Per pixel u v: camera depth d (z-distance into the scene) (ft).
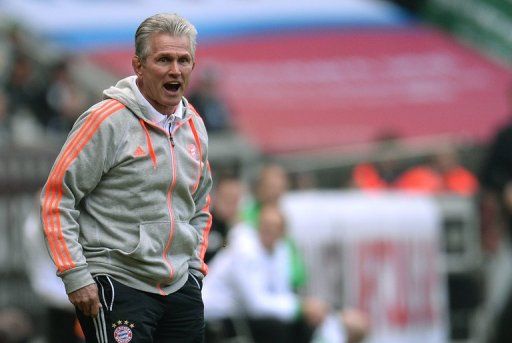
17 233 124.57
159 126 52.24
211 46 234.17
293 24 248.52
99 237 51.85
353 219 124.06
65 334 97.86
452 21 266.36
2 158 126.52
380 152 168.76
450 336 132.46
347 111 216.13
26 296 121.29
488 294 130.93
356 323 106.63
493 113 225.35
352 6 261.85
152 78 51.42
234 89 218.18
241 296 99.81
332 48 242.37
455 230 131.95
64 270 50.55
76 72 195.42
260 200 111.55
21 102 159.12
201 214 55.11
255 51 234.58
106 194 51.85
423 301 128.47
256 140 196.75
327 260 122.31
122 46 214.48
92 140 51.08
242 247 99.81
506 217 131.44
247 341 99.81
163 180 52.08
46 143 135.33
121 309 51.80
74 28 216.54
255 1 253.24
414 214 128.26
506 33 265.95
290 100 216.54
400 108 221.25
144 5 233.76
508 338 127.54
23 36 195.00
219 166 149.07
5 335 105.70
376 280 125.39
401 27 258.16
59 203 50.98
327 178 168.76
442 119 219.41
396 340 126.41
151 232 51.98
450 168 163.02
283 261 103.50
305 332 104.37
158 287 52.65
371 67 237.25
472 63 247.91
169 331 53.72
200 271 54.85
